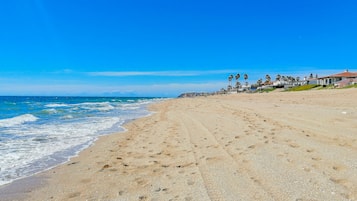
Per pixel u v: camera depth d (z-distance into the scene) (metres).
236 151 8.38
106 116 26.00
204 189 5.65
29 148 10.91
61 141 12.48
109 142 12.23
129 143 11.75
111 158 9.20
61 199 5.86
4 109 37.22
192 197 5.33
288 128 11.08
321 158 6.81
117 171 7.64
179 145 10.26
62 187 6.59
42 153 10.12
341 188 5.04
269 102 27.95
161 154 9.18
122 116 25.97
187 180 6.32
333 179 5.47
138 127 17.25
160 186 6.15
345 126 10.50
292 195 4.91
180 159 8.27
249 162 7.11
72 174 7.59
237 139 10.05
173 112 26.81
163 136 12.67
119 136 13.84
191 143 10.29
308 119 12.84
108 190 6.21
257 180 5.82
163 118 21.41
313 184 5.31
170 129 14.71
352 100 21.73
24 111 33.41
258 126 12.30
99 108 40.66
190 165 7.52
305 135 9.53
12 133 14.66
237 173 6.41
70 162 8.91
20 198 6.00
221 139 10.39
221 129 12.72
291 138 9.24
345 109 15.77
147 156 9.09
